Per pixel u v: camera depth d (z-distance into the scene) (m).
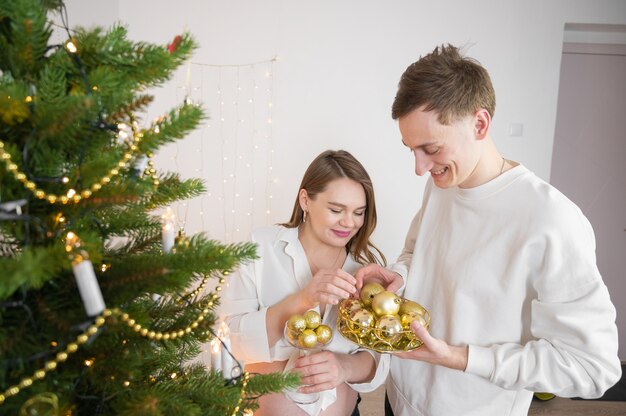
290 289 1.15
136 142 0.51
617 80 2.58
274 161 2.43
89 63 0.52
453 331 0.97
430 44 2.30
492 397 0.96
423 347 0.90
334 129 2.40
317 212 1.12
